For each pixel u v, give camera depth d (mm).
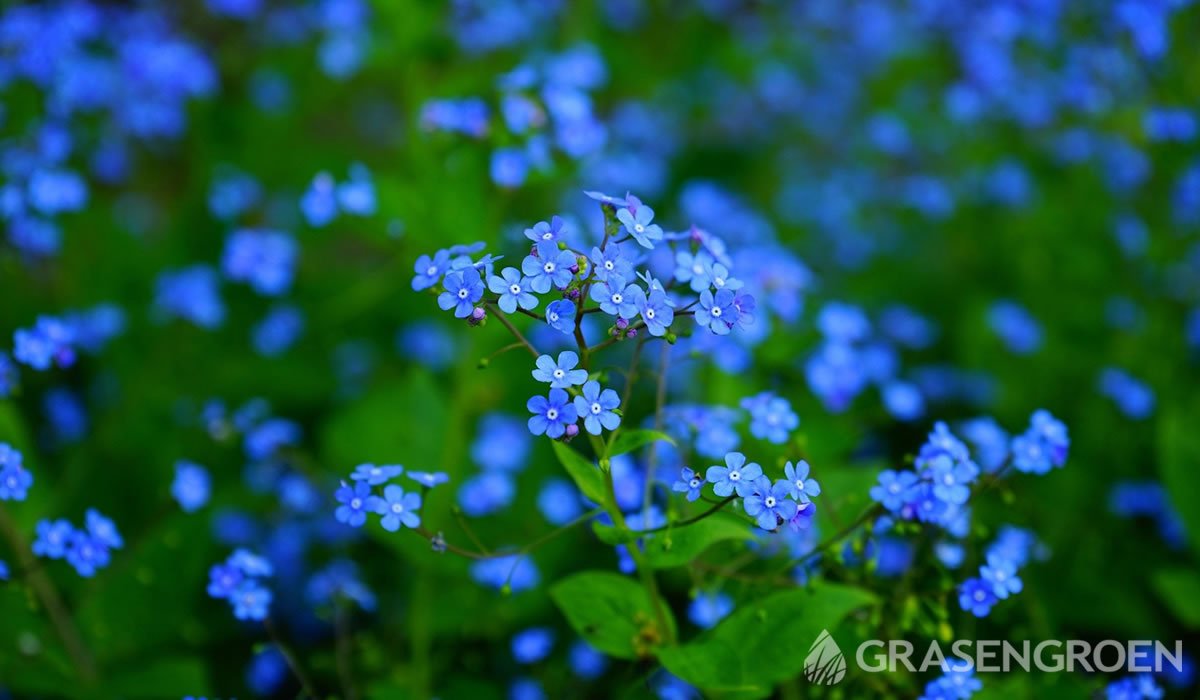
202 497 349
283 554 399
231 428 397
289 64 551
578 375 268
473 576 364
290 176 525
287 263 408
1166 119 451
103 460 422
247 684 385
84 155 493
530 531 393
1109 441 422
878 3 639
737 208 524
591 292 265
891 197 591
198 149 518
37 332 324
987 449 361
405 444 383
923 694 318
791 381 412
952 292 524
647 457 335
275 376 464
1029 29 524
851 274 546
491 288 267
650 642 306
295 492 392
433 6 419
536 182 378
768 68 617
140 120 485
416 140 388
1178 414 390
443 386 466
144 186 561
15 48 445
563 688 359
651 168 538
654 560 291
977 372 458
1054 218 501
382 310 497
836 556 302
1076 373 452
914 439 447
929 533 324
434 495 374
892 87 626
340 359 479
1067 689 334
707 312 272
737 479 273
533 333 411
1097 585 385
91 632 360
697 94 623
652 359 417
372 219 379
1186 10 479
